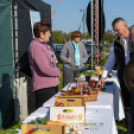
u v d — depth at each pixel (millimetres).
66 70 4367
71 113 1584
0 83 3168
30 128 1268
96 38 5566
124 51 2805
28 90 3756
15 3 3408
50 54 2486
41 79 2443
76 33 4316
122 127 3715
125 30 2758
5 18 3232
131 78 1856
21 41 3572
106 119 1663
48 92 2465
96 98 2162
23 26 3656
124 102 2893
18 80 3570
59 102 1789
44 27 2414
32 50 2385
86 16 5570
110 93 2547
